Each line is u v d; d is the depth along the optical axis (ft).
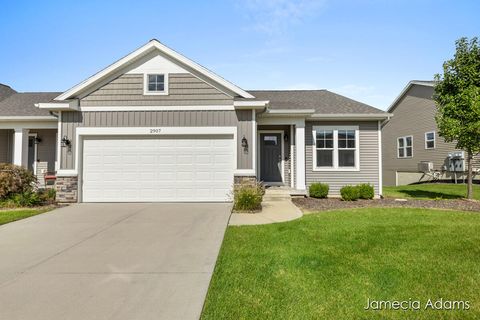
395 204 31.30
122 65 31.63
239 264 13.61
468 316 9.19
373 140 38.86
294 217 24.47
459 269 12.65
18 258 14.80
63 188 31.35
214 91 32.01
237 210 27.04
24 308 9.92
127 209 27.73
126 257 14.85
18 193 29.91
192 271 12.96
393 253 14.74
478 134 31.42
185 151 31.99
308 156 38.86
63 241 17.69
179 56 31.58
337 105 41.24
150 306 10.00
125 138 32.04
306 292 10.80
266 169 40.19
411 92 69.26
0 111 39.55
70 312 9.65
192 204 30.48
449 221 21.91
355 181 38.63
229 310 9.65
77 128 31.83
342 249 15.51
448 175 58.49
